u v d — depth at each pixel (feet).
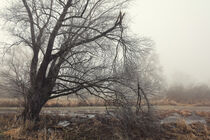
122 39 28.99
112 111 33.76
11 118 35.22
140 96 31.04
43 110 48.49
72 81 30.48
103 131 31.60
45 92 32.09
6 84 34.14
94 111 48.98
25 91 32.78
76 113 45.73
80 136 29.27
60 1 29.07
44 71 31.89
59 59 31.65
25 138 25.17
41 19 30.07
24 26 30.76
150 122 31.96
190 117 46.62
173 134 32.58
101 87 30.07
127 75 29.91
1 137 24.56
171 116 46.55
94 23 30.99
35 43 30.22
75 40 29.58
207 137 31.55
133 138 29.43
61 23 29.53
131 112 31.37
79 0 29.12
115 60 30.55
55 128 31.12
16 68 33.35
